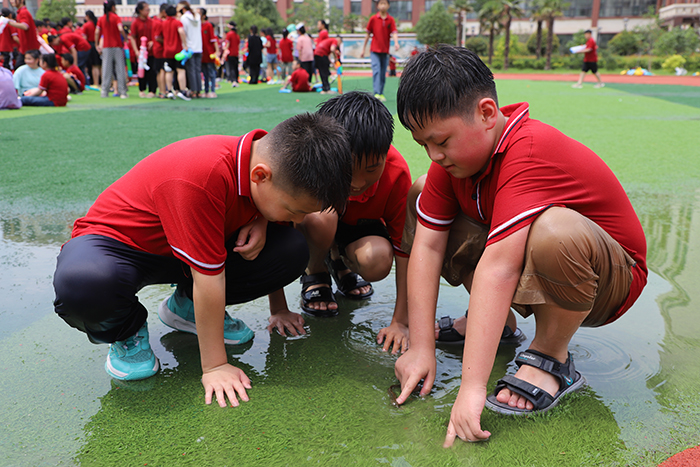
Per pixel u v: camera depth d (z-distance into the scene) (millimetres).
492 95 1357
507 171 1366
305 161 1321
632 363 1636
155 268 1595
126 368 1563
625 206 1477
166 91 10430
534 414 1396
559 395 1449
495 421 1371
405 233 1842
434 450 1267
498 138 1414
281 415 1409
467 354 1354
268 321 1983
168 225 1456
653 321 1905
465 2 37625
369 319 2018
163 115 7523
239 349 1771
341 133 1386
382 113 1640
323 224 1942
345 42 32406
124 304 1483
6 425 1356
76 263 1424
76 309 1427
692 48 30625
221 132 5859
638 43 35250
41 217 3055
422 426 1361
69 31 12430
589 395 1476
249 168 1458
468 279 1822
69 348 1735
